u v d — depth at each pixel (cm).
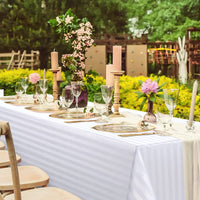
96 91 639
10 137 187
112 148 235
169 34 2712
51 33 1823
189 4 2614
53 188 259
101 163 245
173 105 253
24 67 2016
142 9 2775
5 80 828
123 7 2295
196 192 238
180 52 1772
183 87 678
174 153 231
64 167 283
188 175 235
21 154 344
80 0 1922
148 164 222
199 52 1989
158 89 283
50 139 297
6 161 311
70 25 339
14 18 1900
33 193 249
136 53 1978
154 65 2377
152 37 2745
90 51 1970
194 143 236
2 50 2114
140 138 236
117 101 314
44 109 350
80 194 268
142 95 285
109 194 240
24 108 360
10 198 238
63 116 314
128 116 312
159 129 260
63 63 346
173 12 2658
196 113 513
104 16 2177
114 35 2011
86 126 274
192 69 1953
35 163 322
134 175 220
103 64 1967
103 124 279
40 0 1852
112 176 237
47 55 1997
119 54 313
